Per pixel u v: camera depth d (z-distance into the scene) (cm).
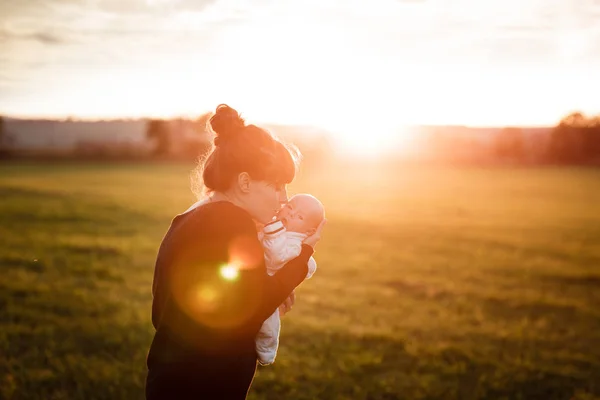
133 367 612
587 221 2352
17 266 1119
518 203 3114
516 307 975
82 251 1316
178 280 234
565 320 903
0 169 5506
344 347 713
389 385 602
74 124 9650
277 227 260
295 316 854
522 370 658
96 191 3225
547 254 1527
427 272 1240
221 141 247
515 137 8106
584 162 7794
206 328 233
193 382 235
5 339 670
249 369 248
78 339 704
